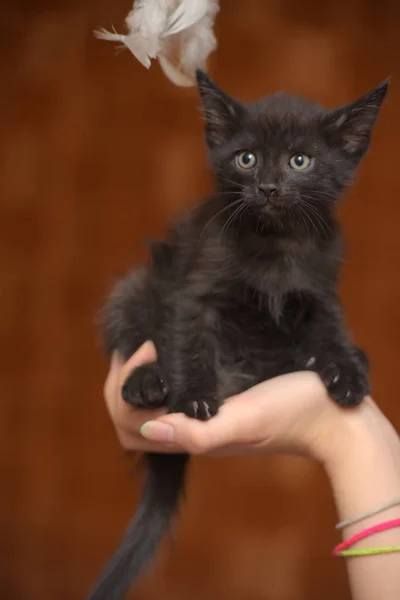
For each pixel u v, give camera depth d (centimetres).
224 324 57
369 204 92
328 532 91
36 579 93
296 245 57
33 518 94
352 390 52
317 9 92
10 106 95
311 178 56
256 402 50
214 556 92
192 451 50
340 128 57
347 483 51
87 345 94
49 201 95
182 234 59
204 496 92
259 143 56
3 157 95
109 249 94
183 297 56
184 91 93
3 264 95
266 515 91
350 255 92
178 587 91
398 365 92
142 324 58
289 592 91
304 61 92
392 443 52
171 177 93
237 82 92
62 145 94
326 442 51
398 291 92
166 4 50
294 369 56
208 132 58
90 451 94
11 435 94
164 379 53
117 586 54
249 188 56
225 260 56
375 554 49
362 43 92
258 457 92
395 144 91
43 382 94
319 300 57
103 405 94
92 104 94
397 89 91
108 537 93
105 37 50
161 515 56
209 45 55
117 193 94
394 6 91
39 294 95
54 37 94
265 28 92
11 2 94
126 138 94
